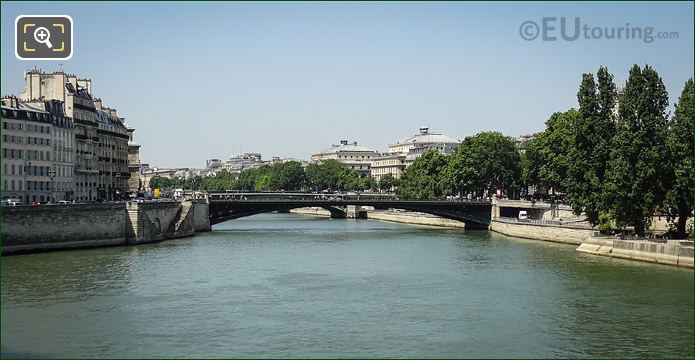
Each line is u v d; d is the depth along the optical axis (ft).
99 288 306.76
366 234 602.03
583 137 466.70
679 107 398.83
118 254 419.13
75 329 239.50
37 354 212.43
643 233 424.05
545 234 538.88
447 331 239.71
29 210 413.39
